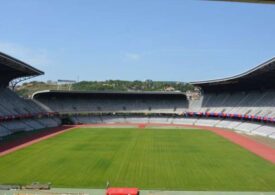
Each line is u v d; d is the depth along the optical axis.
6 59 71.62
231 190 35.53
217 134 86.44
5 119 87.94
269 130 84.56
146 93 129.75
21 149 61.12
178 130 96.31
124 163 49.09
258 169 45.72
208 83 109.56
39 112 108.81
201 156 55.09
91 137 78.94
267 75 86.81
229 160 51.91
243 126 98.81
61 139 75.06
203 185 37.47
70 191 34.91
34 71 94.94
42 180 39.44
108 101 131.88
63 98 126.00
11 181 39.03
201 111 121.62
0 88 104.44
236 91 116.88
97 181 39.00
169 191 35.09
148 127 105.75
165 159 52.25
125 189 33.22
